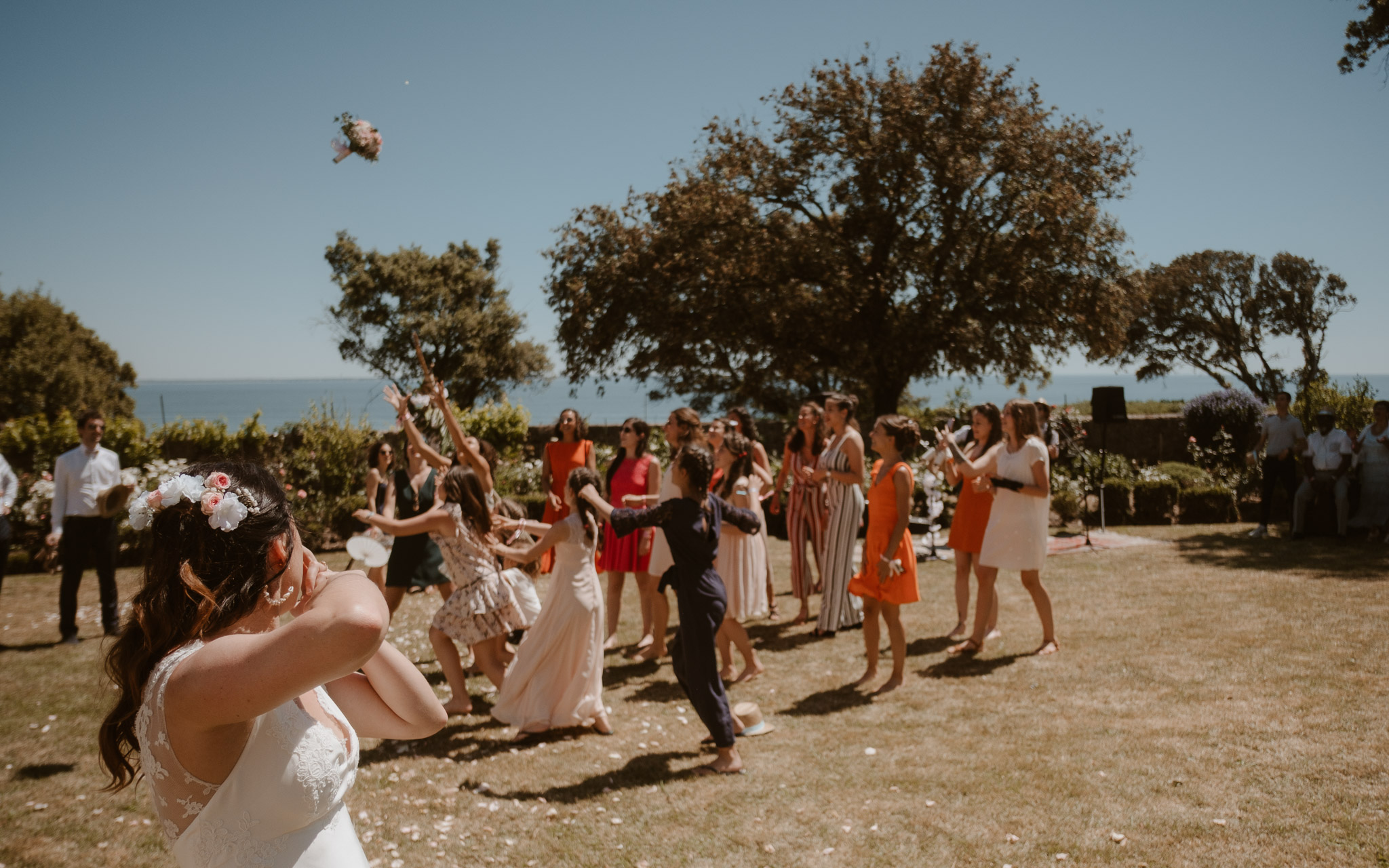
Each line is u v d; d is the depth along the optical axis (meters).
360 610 1.08
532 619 5.34
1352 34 12.62
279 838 1.29
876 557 5.15
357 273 41.53
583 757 4.27
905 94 19.58
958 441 8.22
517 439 14.78
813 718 4.70
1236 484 13.20
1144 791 3.59
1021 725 4.43
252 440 12.65
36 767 4.23
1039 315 20.19
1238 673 5.03
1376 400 13.68
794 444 7.18
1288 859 3.02
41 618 7.70
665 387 23.69
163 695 1.18
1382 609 6.37
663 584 4.18
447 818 3.58
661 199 21.03
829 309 19.73
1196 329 51.41
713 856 3.22
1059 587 7.73
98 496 6.54
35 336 43.44
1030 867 3.05
